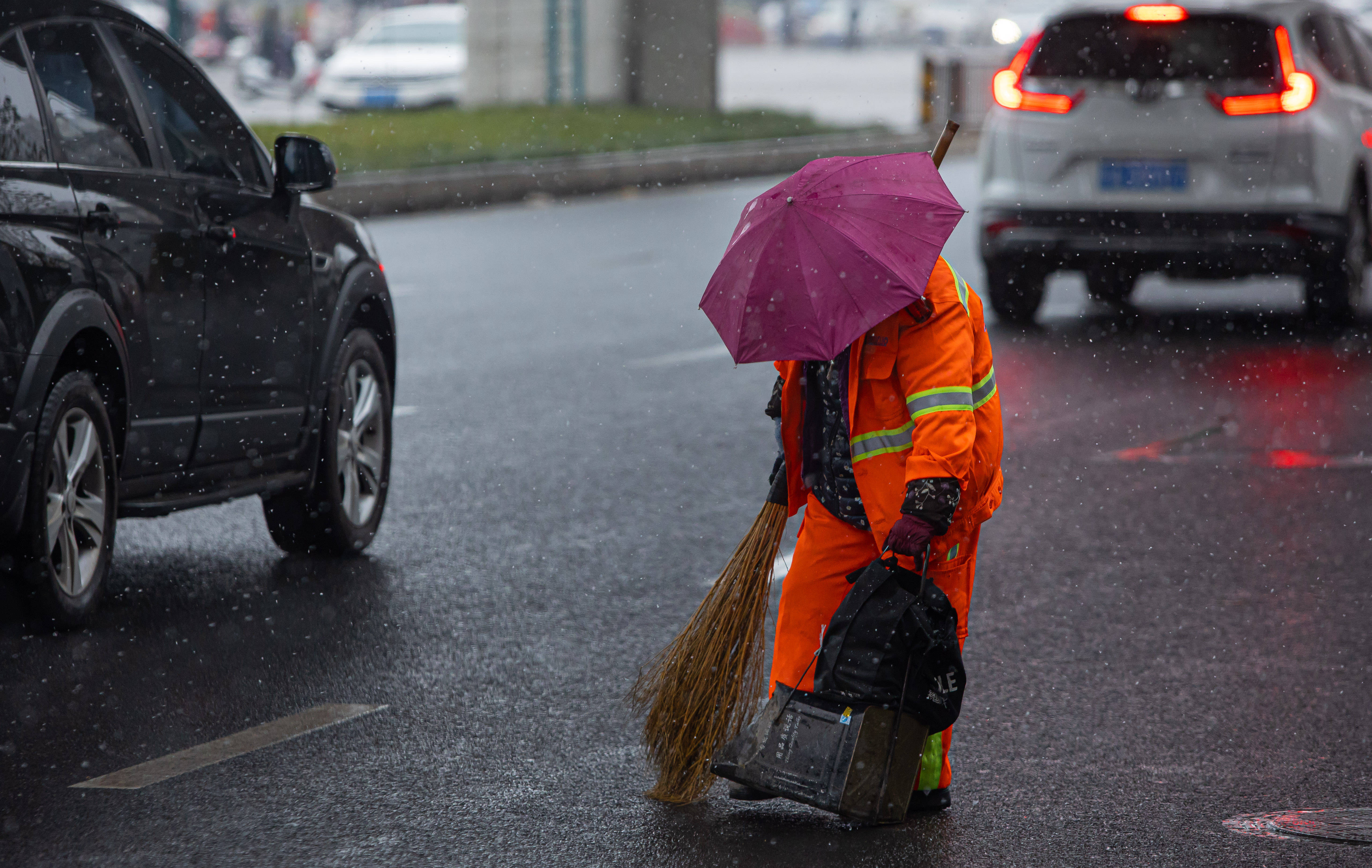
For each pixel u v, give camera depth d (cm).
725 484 2700
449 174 7075
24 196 1759
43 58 1867
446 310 4481
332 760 1527
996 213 4159
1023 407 3300
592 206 7206
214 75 12962
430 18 10819
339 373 2238
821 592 1389
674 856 1322
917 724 1354
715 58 10456
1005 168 4150
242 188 2122
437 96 10212
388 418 2372
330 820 1389
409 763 1524
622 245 5888
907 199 1304
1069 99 4075
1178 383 3541
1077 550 2327
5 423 1717
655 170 8069
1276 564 2255
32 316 1741
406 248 5766
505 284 4956
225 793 1444
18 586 1827
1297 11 4078
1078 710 1697
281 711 1655
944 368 1303
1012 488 2684
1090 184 4066
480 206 7175
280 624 1948
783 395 1389
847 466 1359
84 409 1847
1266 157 3966
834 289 1272
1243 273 4072
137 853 1318
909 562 1348
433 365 3706
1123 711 1695
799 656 1401
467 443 2975
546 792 1458
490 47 10275
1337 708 1706
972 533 1384
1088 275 4778
